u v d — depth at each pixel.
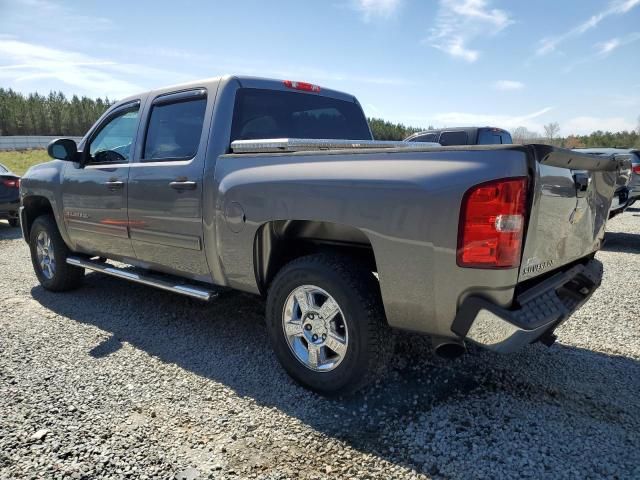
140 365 3.24
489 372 3.03
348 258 2.69
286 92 3.78
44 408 2.66
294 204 2.69
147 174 3.65
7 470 2.13
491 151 2.11
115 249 4.15
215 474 2.12
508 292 2.16
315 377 2.77
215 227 3.20
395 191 2.31
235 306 4.47
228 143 3.28
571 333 3.68
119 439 2.37
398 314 2.43
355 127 4.41
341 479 2.08
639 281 5.19
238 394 2.83
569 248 2.67
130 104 4.08
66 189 4.48
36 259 5.11
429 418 2.53
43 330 3.90
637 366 3.11
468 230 2.12
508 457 2.20
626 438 2.32
